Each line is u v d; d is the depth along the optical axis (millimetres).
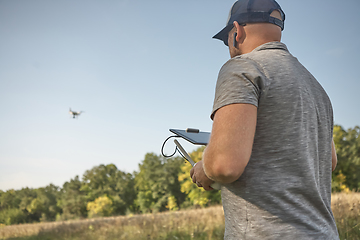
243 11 1114
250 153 847
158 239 5824
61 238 8617
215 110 925
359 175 45844
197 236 5582
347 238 3672
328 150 1071
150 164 81500
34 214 103125
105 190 91562
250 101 878
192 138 1188
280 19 1141
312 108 1002
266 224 884
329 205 1026
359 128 49438
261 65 963
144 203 78312
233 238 946
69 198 94062
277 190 892
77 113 41031
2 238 11344
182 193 78000
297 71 1008
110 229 8141
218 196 53281
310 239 877
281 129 919
